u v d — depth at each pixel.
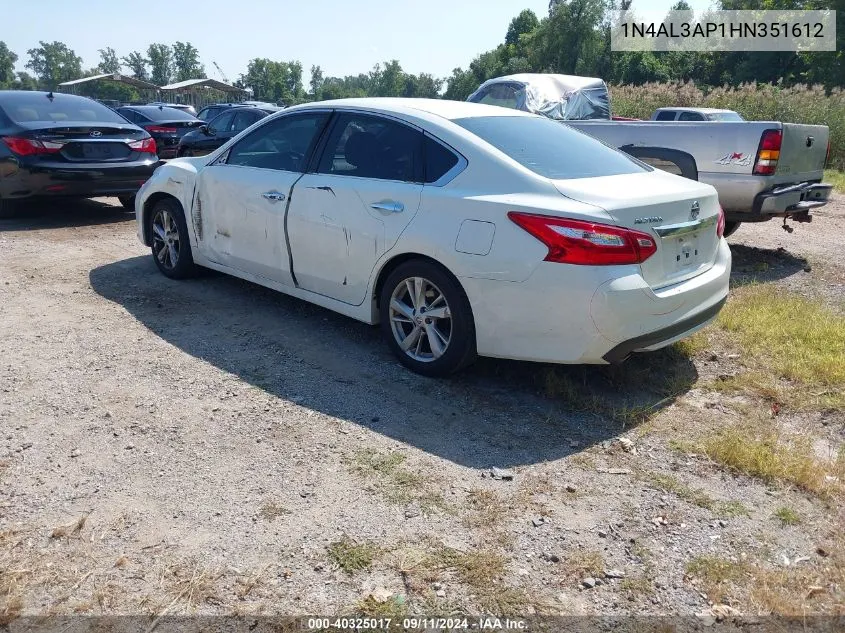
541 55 57.50
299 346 4.65
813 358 4.54
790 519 2.90
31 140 8.05
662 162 7.28
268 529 2.73
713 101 21.75
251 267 5.15
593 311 3.45
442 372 4.08
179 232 5.82
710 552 2.69
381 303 4.30
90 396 3.81
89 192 8.48
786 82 46.03
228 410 3.71
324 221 4.47
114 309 5.26
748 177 6.80
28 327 4.83
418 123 4.22
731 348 4.79
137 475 3.07
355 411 3.75
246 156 5.23
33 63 153.88
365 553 2.61
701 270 4.09
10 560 2.52
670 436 3.59
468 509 2.91
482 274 3.69
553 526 2.81
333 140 4.63
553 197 3.61
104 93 89.19
